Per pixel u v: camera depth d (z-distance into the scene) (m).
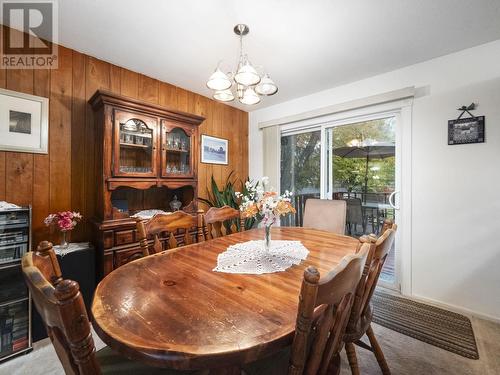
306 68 2.36
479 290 1.95
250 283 1.01
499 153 1.87
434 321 1.87
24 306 1.57
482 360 1.46
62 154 1.99
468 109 1.99
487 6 1.54
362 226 2.73
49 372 1.39
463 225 2.02
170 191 2.67
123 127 2.05
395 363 1.45
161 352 0.61
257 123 3.63
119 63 2.28
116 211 1.98
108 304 0.83
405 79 2.33
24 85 1.83
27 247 1.58
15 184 1.78
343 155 2.88
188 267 1.18
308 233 1.93
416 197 2.25
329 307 0.68
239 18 1.65
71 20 1.67
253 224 3.05
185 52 2.09
